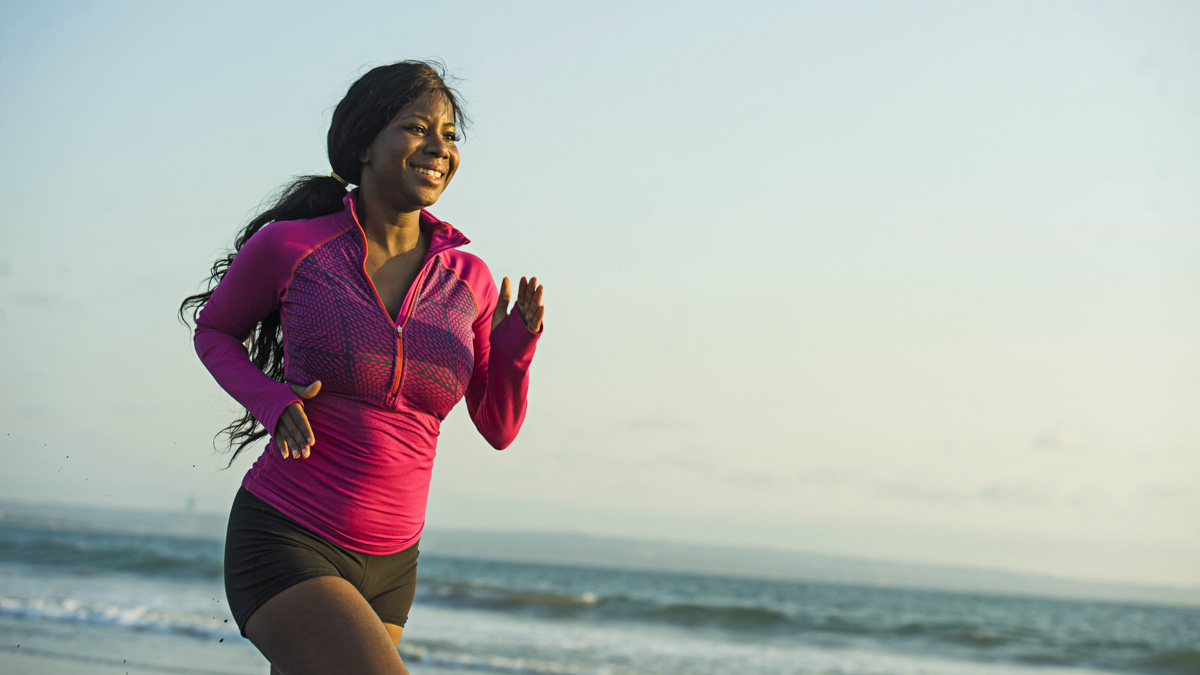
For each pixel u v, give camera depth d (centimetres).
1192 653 1834
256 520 207
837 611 2900
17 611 1234
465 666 1086
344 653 187
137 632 1123
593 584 3612
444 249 234
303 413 199
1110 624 2977
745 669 1241
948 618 2823
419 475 224
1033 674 1579
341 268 219
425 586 2259
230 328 220
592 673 1083
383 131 224
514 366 240
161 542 4466
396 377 214
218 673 859
